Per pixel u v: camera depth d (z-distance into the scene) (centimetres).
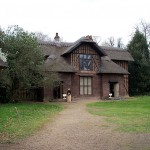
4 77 2714
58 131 1359
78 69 3666
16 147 1051
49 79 2905
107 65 3906
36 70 2869
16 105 2566
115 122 1622
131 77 4672
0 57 2798
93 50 3775
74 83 3628
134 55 4688
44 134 1289
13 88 2892
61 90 3481
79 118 1812
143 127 1455
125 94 3997
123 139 1180
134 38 4862
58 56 3691
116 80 3906
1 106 2428
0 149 1019
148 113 2048
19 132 1321
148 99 3378
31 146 1066
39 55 2892
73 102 3222
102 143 1109
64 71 3462
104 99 3659
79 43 3638
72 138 1203
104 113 2066
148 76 4641
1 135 1256
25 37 2873
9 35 2900
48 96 3359
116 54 4334
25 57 2783
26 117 1812
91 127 1467
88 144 1095
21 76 2777
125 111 2194
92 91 3738
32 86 2964
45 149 1020
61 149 1019
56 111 2239
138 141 1141
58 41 3997
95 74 3766
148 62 4706
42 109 2344
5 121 1612
